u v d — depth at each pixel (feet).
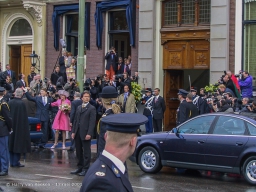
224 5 74.49
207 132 48.55
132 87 77.87
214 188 43.98
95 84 79.36
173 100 83.97
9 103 52.70
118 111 39.91
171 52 81.97
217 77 75.36
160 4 82.43
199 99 67.41
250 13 73.77
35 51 96.63
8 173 48.88
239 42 74.28
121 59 85.40
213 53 75.72
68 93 70.33
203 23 78.74
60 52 93.71
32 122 66.59
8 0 96.99
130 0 84.58
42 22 95.86
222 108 61.26
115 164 15.66
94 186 14.97
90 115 47.75
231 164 46.57
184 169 55.16
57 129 69.67
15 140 52.11
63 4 93.30
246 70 74.28
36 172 49.73
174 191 41.98
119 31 87.81
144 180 47.32
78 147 48.34
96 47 89.35
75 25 93.40
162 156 50.88
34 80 80.23
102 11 88.63
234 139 46.60
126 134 15.92
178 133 50.19
